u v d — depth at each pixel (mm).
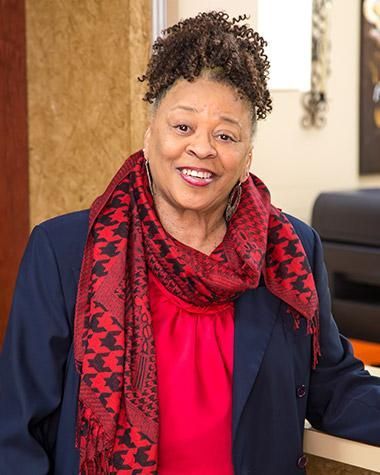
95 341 1580
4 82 2994
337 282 3457
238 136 1583
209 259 1645
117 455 1572
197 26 1598
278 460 1720
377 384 1823
